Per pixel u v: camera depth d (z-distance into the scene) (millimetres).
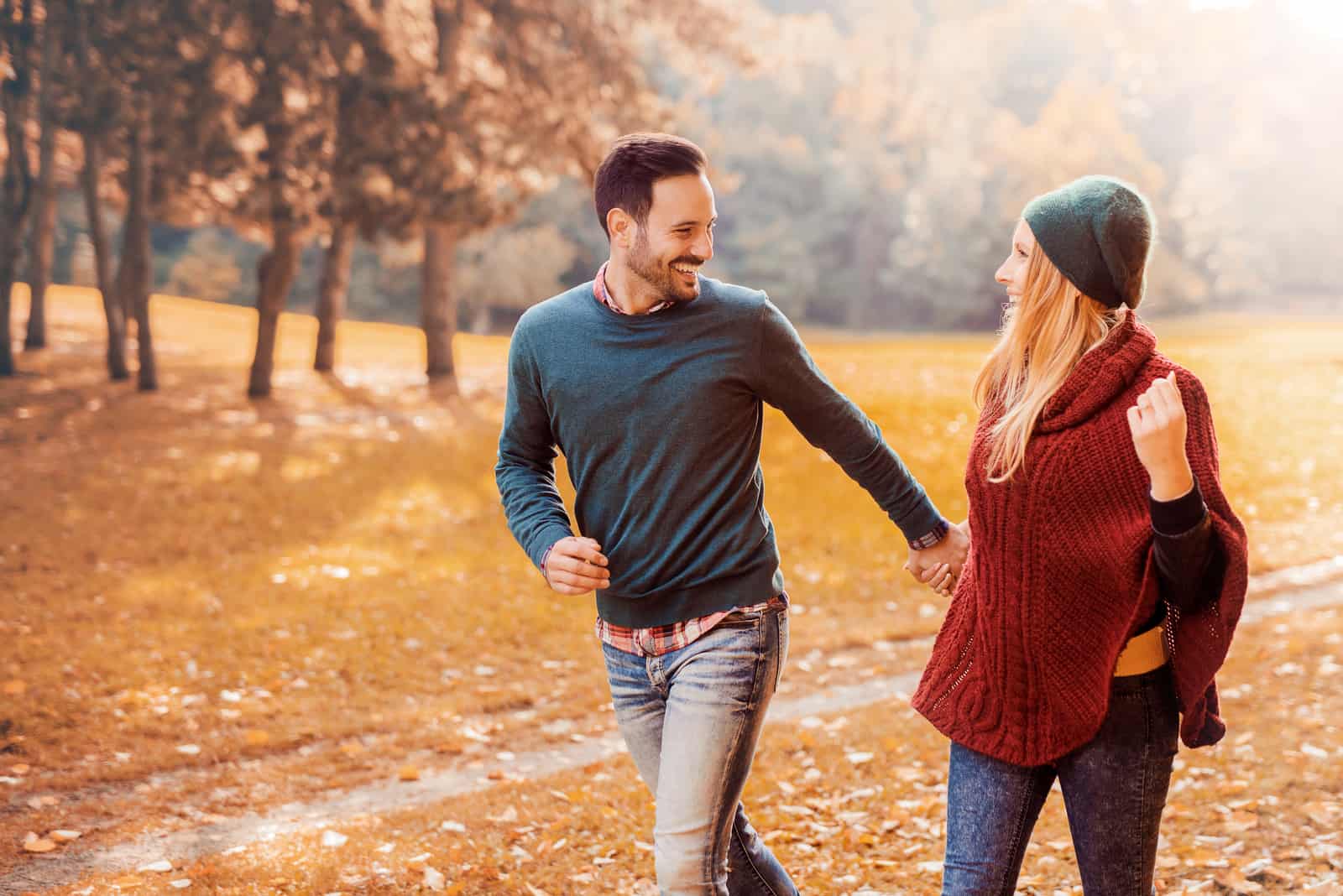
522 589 8766
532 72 20891
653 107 22531
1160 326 62875
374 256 65688
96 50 18000
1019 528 2230
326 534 10531
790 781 4746
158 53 16891
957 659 2395
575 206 66438
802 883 3701
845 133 75688
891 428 15797
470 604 8266
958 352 31016
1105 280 2170
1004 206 68250
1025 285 2289
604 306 2502
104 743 5469
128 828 4492
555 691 6512
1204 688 2141
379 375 24391
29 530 10164
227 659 6844
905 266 72500
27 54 20203
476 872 3861
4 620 7480
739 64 23516
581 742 5664
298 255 19828
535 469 2748
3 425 16562
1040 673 2238
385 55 17641
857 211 76500
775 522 10758
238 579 8789
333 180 17297
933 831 4113
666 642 2498
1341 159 74562
